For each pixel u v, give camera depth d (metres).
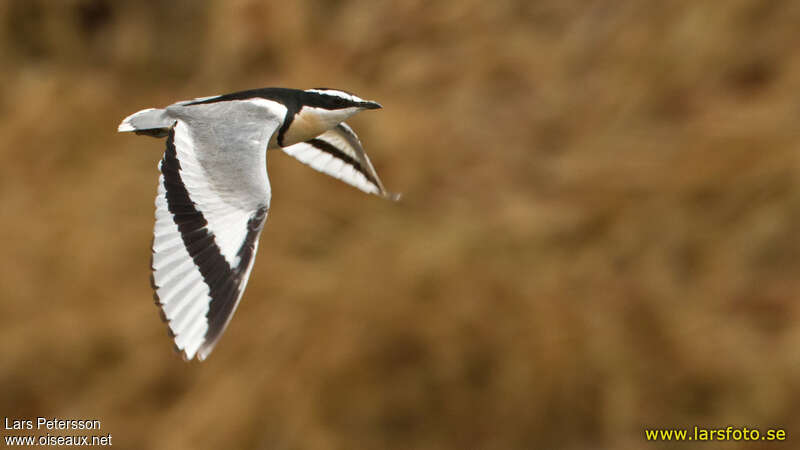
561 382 11.40
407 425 11.39
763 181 13.45
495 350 11.58
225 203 7.17
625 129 15.71
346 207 13.69
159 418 11.74
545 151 15.96
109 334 12.38
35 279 12.84
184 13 19.05
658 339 11.94
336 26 17.97
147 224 13.71
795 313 12.10
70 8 18.48
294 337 11.76
